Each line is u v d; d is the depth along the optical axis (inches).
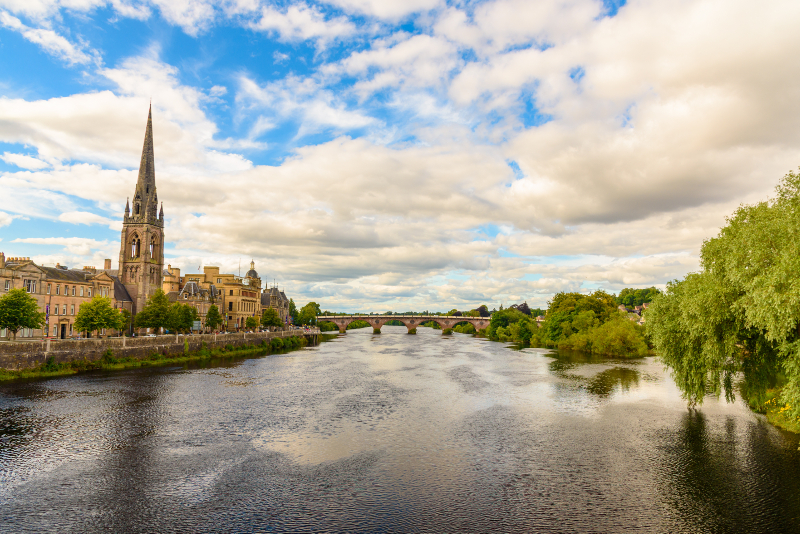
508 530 936.3
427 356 4357.8
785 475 1217.4
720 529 944.3
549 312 6146.7
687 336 1700.3
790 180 1321.4
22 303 2721.5
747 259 1330.0
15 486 1123.9
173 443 1457.9
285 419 1770.4
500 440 1520.7
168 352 3587.6
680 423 1727.4
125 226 5467.5
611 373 3063.5
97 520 965.2
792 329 1182.3
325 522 965.2
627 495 1101.7
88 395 2091.5
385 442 1493.6
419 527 946.7
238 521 968.3
